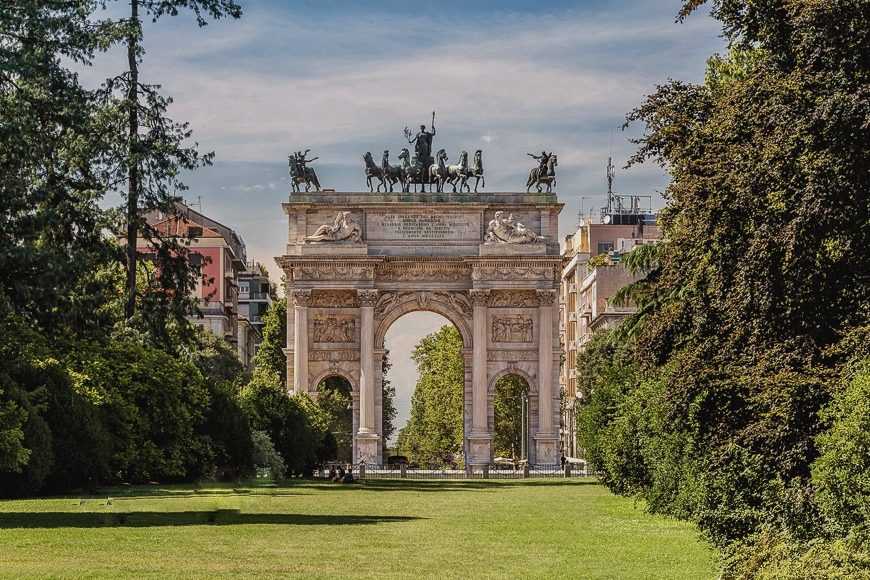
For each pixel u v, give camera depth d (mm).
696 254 57656
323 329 183375
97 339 94750
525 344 183125
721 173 53875
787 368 50000
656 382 72938
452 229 183125
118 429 102375
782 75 52469
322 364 183000
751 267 50906
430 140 187375
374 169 186125
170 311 113938
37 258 67250
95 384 100562
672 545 58438
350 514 79000
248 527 65062
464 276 183000
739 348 55000
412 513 81562
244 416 121312
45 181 80188
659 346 63031
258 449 132500
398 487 128750
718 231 54406
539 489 123375
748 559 40812
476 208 182750
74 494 93062
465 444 181625
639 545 58469
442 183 185750
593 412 113375
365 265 180375
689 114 64188
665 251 64875
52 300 70438
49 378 91812
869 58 48875
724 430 55938
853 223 48594
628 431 91500
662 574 47062
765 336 52906
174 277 114750
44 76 73375
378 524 70188
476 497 105250
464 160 185625
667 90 65688
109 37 99625
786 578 36125
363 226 183125
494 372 182500
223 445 117938
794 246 48750
